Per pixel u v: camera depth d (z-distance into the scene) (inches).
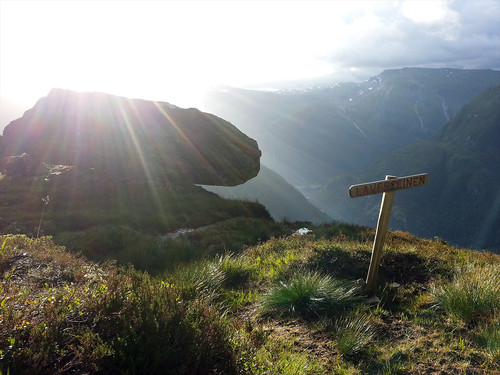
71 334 123.0
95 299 144.3
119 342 119.3
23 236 347.3
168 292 171.0
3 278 207.0
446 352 166.1
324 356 167.6
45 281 213.6
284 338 184.9
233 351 138.1
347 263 299.7
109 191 832.9
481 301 199.8
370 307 226.7
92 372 111.1
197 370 123.0
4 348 110.4
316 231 542.6
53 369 108.8
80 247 450.9
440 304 216.5
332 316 212.2
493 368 150.6
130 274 262.2
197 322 144.7
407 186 237.0
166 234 642.8
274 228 667.4
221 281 273.6
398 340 182.1
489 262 302.2
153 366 114.7
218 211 808.9
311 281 236.8
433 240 477.1
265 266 335.9
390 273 286.5
